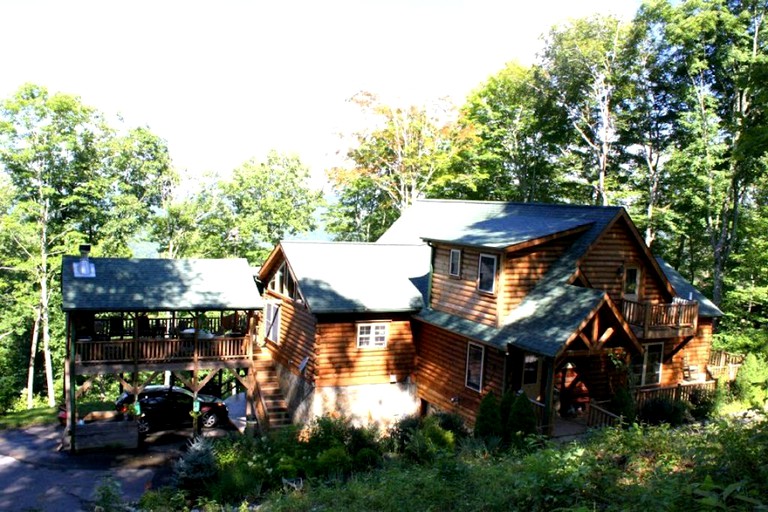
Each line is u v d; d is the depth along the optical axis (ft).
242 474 53.67
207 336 82.28
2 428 80.38
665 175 125.39
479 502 34.12
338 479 50.29
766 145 63.52
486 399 59.77
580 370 68.39
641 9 121.49
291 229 148.97
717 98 116.67
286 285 86.69
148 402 79.41
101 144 135.74
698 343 82.07
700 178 108.99
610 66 127.54
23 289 125.18
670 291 74.13
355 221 165.78
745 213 118.93
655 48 120.67
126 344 74.38
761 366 78.28
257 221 143.33
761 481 26.99
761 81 64.18
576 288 63.26
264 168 146.92
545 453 37.06
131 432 72.84
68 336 77.25
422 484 40.32
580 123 134.00
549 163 148.77
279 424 79.82
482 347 68.13
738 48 108.78
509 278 66.33
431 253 78.95
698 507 24.57
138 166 139.13
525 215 81.00
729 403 74.33
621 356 66.59
